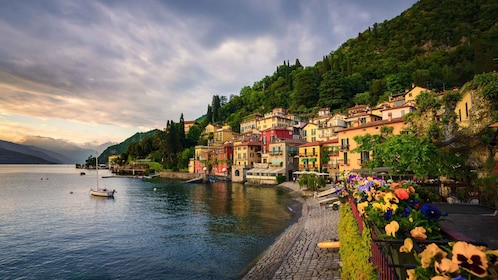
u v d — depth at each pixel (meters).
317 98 128.25
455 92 17.92
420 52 133.12
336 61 145.25
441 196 19.27
